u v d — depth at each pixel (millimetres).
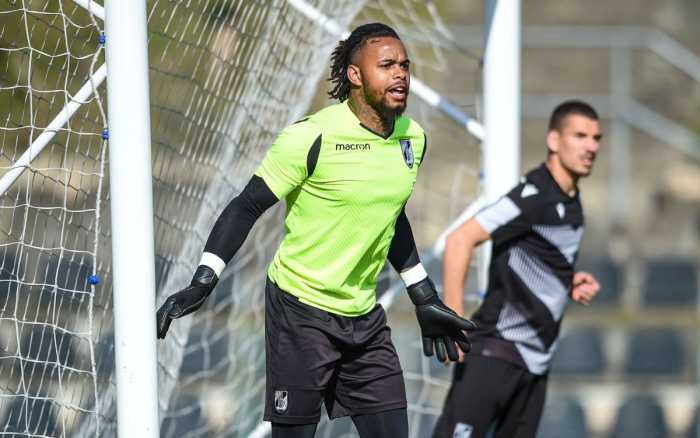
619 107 65500
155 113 18062
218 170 19344
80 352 17094
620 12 78750
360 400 14742
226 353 30609
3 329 17938
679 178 69375
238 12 17953
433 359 35438
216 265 13734
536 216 19031
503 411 19953
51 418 17172
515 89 21469
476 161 28141
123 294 14297
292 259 14344
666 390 43250
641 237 64938
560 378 45125
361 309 14508
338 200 13883
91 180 17375
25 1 17000
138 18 14219
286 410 14391
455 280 19172
